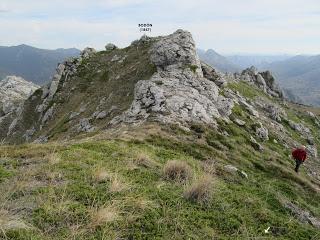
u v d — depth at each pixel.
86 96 71.50
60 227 8.32
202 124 33.03
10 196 9.47
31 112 87.56
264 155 33.34
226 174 19.56
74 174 12.04
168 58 55.38
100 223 8.66
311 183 29.73
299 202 19.12
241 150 30.84
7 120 96.81
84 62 86.62
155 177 13.34
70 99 75.69
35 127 80.56
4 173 11.57
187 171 13.93
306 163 46.47
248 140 35.69
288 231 11.82
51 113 76.56
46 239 7.64
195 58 53.97
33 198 9.63
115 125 35.69
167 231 9.18
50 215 8.71
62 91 81.19
